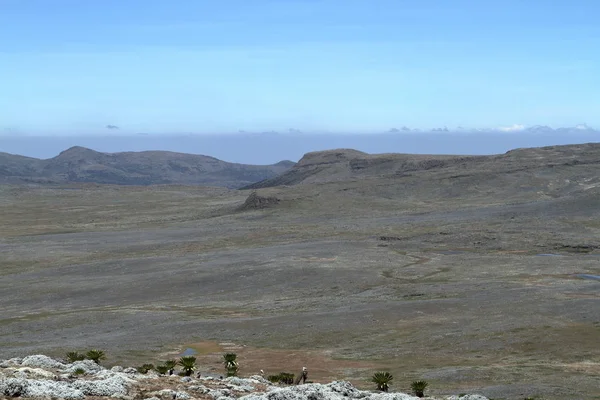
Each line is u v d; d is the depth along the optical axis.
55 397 17.64
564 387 40.31
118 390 19.47
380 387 37.78
